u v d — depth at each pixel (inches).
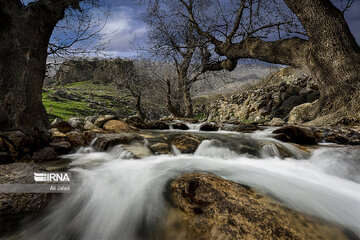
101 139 166.7
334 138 183.6
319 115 298.2
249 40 391.9
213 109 711.1
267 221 59.7
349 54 256.4
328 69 274.2
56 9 150.8
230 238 55.1
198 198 72.2
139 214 77.2
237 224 59.0
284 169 124.1
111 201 85.6
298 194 84.5
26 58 130.1
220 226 59.6
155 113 765.9
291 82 485.1
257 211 63.6
